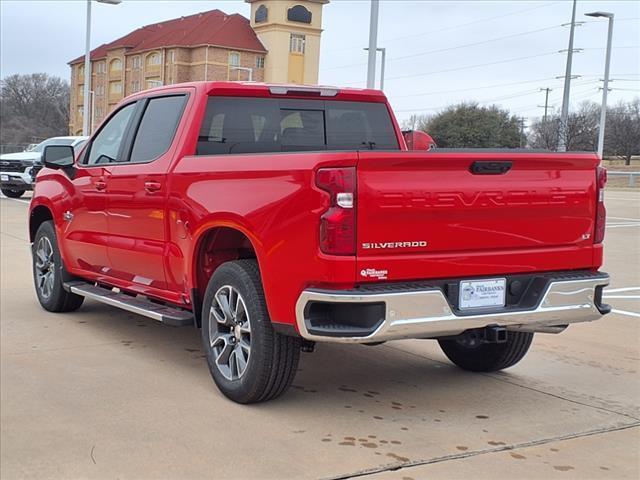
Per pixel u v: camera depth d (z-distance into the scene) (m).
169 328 7.12
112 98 100.62
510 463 4.17
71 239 7.12
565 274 5.00
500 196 4.67
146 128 6.31
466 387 5.58
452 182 4.52
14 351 6.20
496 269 4.71
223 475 3.91
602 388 5.62
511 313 4.69
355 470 4.02
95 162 6.93
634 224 20.16
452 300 4.59
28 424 4.56
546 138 51.16
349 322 4.36
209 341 5.22
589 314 5.04
